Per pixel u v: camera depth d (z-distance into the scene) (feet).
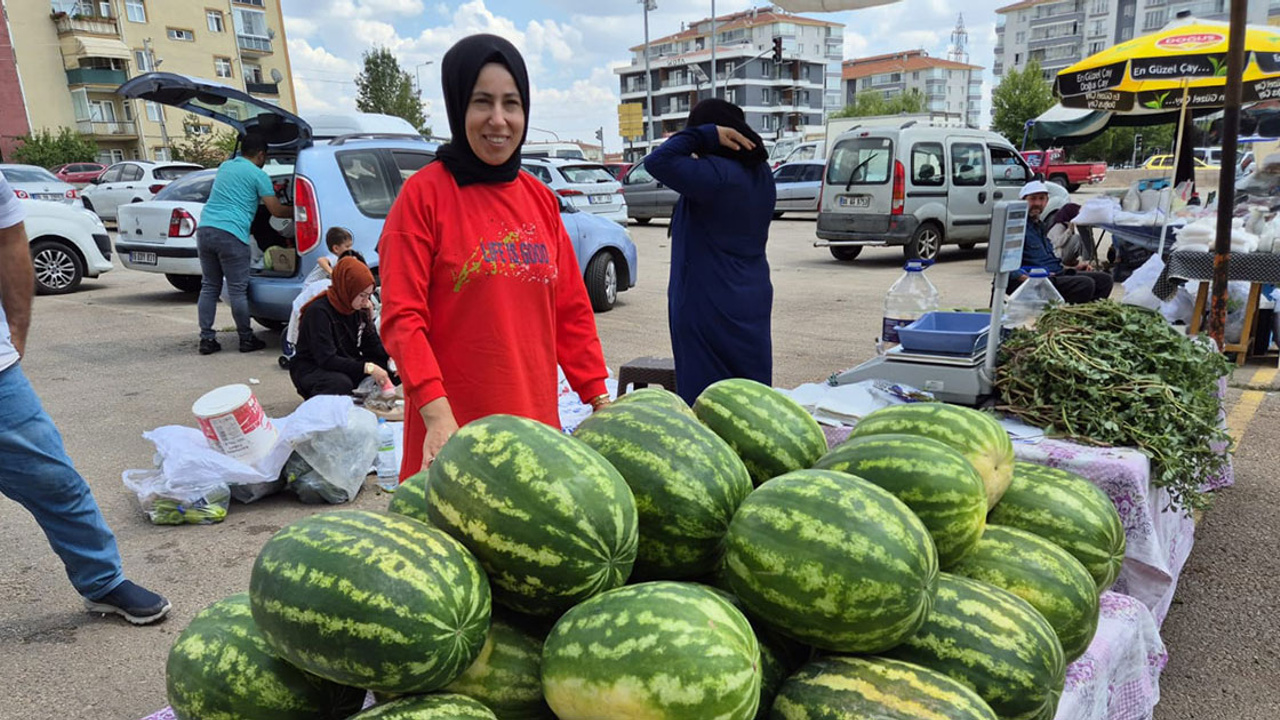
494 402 8.32
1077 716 5.65
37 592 12.50
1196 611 11.37
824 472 5.35
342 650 4.20
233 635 4.94
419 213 7.92
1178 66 26.48
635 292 40.40
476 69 7.80
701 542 5.40
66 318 35.12
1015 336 11.03
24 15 155.02
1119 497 8.58
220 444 15.69
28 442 10.08
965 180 48.24
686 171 11.39
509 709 4.67
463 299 8.14
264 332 31.24
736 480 5.65
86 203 74.54
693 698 4.01
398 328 7.79
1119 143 202.08
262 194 27.14
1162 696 9.62
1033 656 5.11
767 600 4.90
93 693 10.05
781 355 26.25
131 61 167.84
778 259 52.24
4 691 10.07
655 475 5.41
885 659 4.93
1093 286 26.08
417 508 5.63
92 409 21.91
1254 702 9.46
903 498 5.78
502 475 4.76
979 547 6.17
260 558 4.62
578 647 4.31
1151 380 9.59
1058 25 412.36
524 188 8.73
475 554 4.79
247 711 4.74
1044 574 5.92
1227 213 18.69
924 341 11.16
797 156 111.96
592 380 9.43
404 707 4.31
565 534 4.65
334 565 4.32
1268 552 12.86
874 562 4.69
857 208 47.26
